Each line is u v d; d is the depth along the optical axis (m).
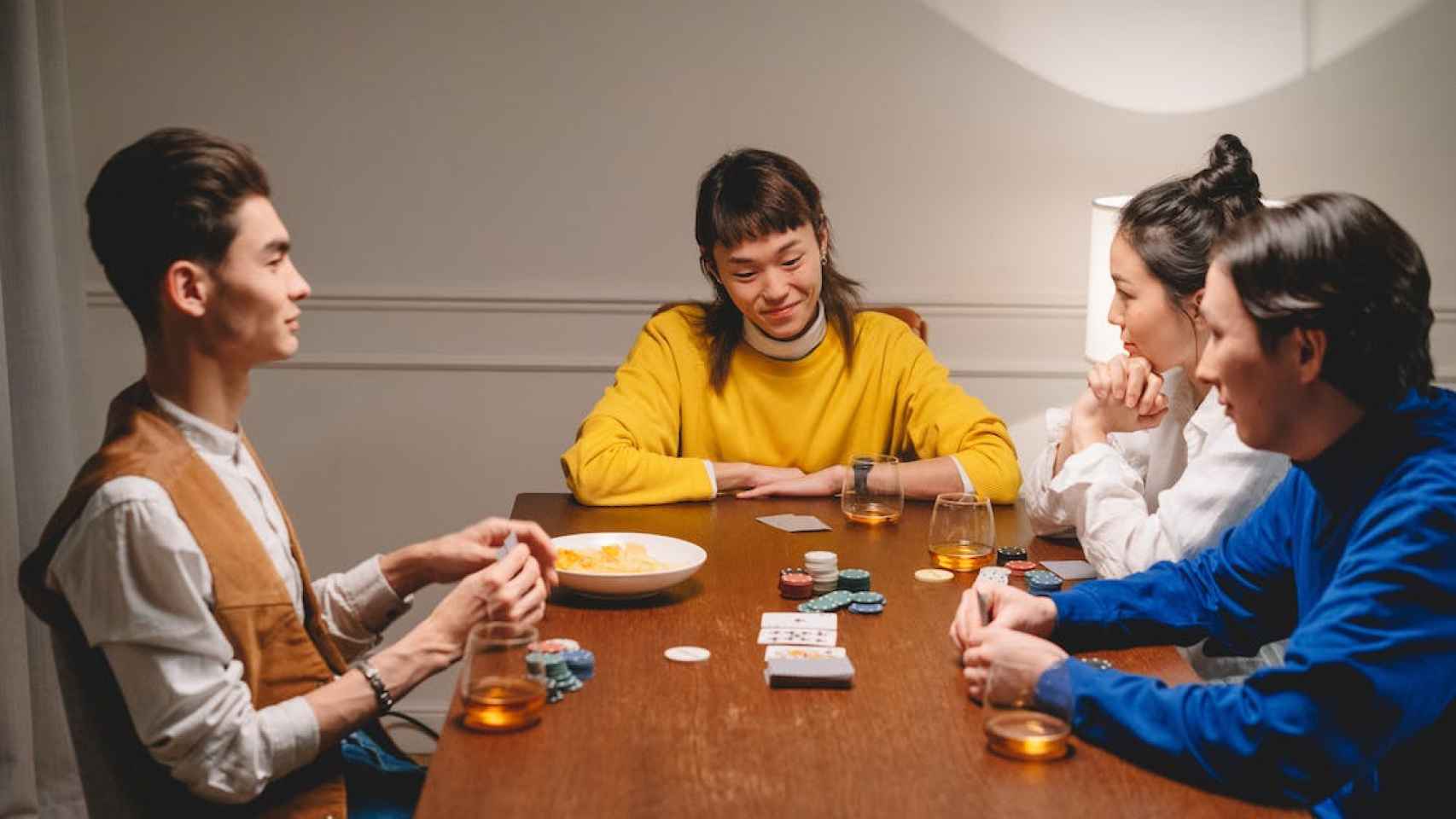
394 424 3.59
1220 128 3.51
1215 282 1.34
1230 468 1.87
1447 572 1.25
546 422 3.60
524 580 1.66
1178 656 1.62
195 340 1.54
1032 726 1.34
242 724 1.45
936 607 1.82
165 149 1.49
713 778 1.29
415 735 3.69
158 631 1.42
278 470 3.59
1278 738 1.24
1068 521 2.14
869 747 1.37
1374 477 1.35
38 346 2.88
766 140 3.51
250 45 3.44
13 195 2.84
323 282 3.52
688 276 3.54
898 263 3.56
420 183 3.50
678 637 1.70
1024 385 3.62
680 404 2.67
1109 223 2.90
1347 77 3.49
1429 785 1.33
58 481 2.91
